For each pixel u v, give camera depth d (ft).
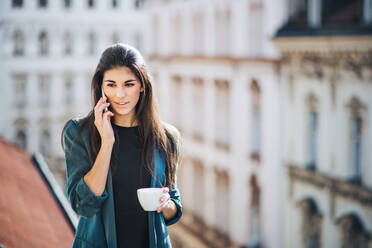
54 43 147.54
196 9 78.33
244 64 64.23
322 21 50.67
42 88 148.05
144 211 9.73
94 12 150.20
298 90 55.11
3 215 21.21
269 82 59.21
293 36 52.85
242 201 68.33
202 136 80.02
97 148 9.42
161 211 9.91
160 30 94.89
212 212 77.61
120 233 9.63
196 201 83.56
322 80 51.13
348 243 49.29
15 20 142.92
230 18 68.59
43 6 145.69
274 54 57.98
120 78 9.42
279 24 56.49
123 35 154.10
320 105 52.03
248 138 65.67
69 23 148.36
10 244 17.25
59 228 24.53
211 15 73.26
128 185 9.64
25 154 43.73
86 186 9.07
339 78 48.80
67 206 29.63
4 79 143.13
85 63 151.23
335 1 51.31
